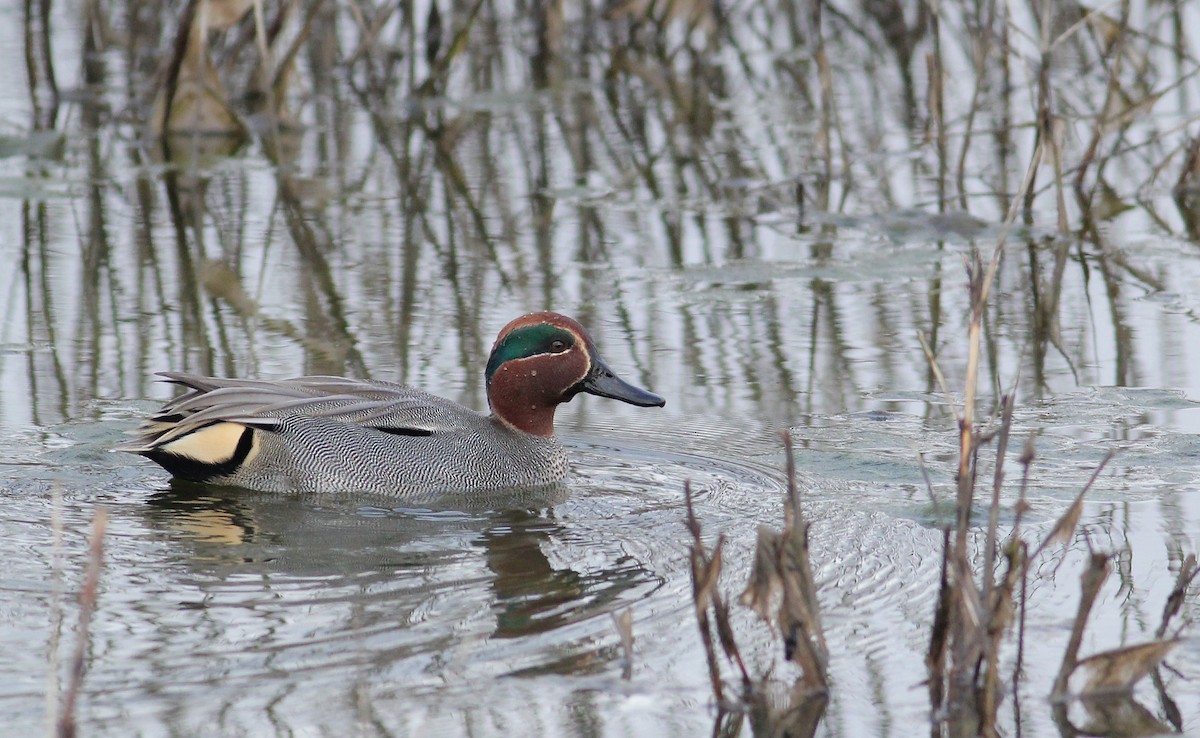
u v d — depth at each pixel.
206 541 10.04
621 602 8.96
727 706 7.66
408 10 25.64
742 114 25.56
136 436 11.52
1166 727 7.52
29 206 20.05
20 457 11.64
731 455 12.14
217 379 11.67
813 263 18.02
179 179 21.56
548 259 18.09
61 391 13.22
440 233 19.19
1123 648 7.71
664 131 24.52
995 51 26.98
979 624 7.65
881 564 9.64
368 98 26.23
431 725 7.37
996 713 7.66
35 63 26.98
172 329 15.24
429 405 11.93
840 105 25.77
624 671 8.01
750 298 16.69
